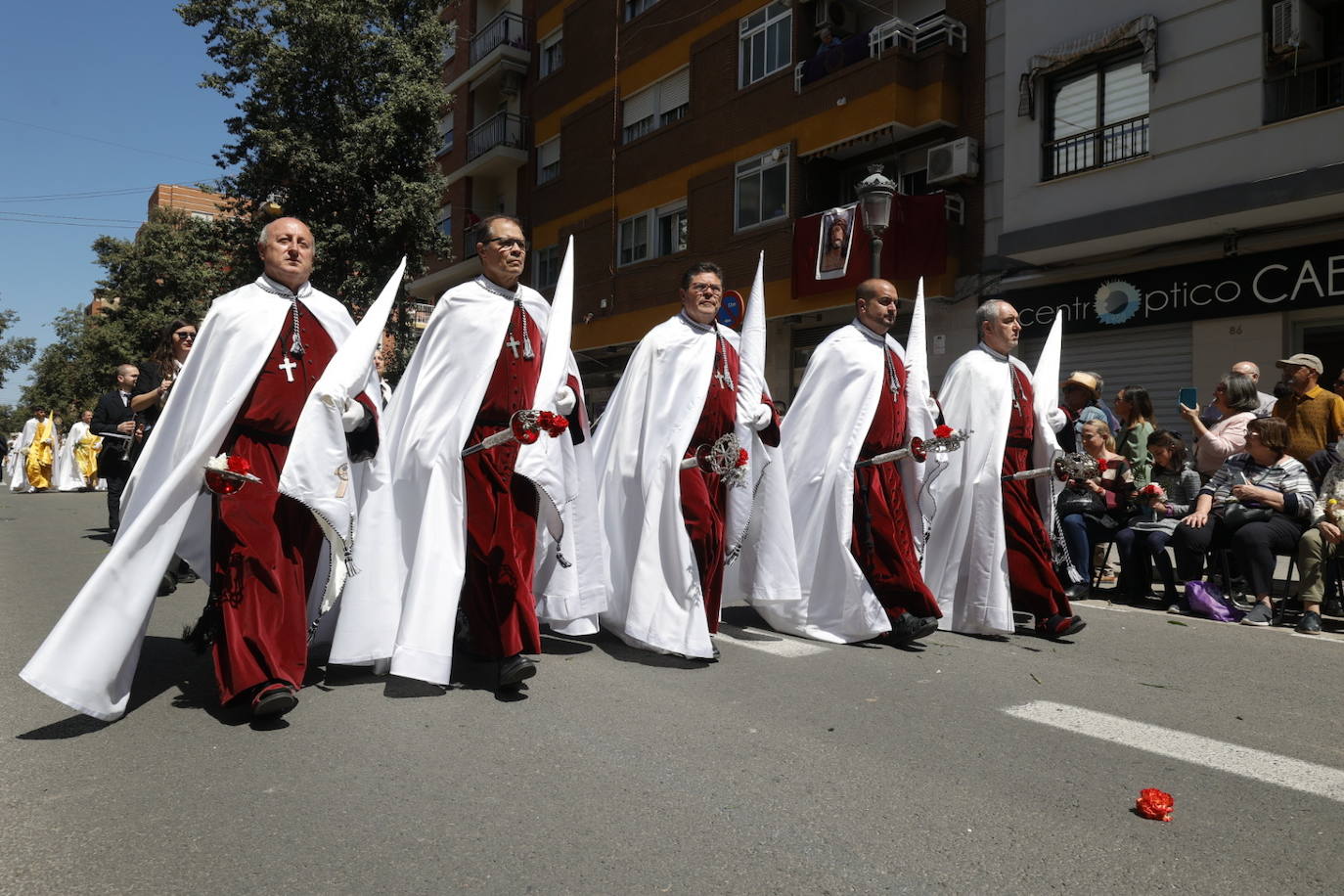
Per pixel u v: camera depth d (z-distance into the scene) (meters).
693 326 5.64
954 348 16.03
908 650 5.62
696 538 5.39
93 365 33.72
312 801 3.15
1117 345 14.05
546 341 4.75
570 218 24.97
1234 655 5.61
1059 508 7.98
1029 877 2.68
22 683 4.59
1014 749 3.78
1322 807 3.24
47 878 2.60
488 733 3.90
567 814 3.07
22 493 21.86
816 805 3.17
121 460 9.47
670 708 4.28
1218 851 2.88
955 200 15.92
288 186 21.55
